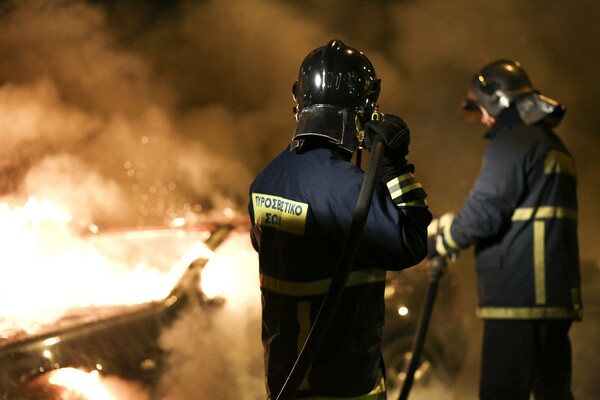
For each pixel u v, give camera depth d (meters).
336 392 1.98
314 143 2.10
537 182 3.32
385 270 2.03
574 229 3.41
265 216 2.11
